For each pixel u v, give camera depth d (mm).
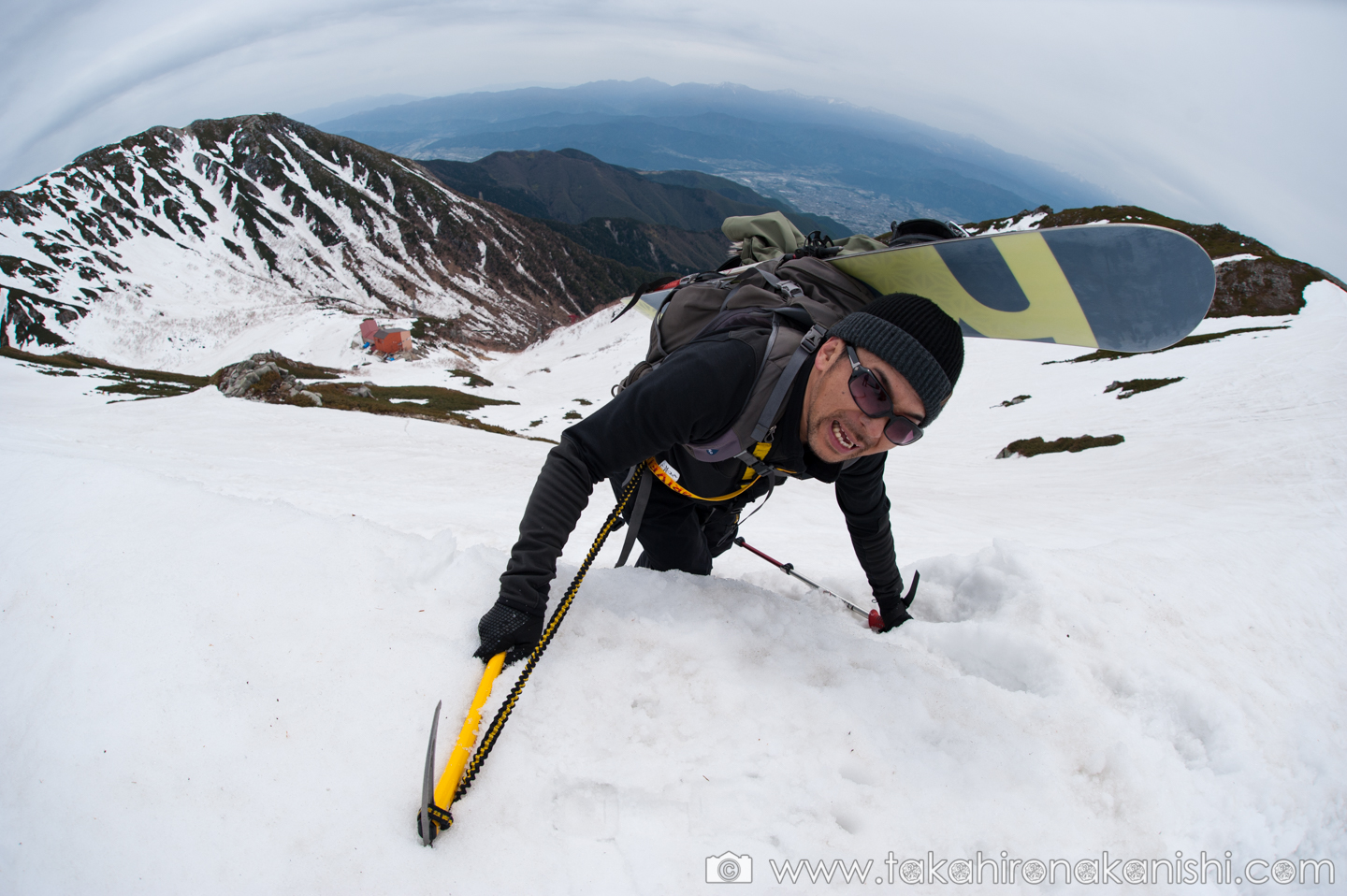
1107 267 1977
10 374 43250
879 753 1718
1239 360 28234
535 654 1701
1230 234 51219
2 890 1256
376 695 1640
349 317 116188
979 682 2010
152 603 1815
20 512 2217
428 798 1357
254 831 1339
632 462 1733
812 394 1674
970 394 38219
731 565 4965
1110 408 26969
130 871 1268
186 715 1527
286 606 1857
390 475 13219
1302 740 2023
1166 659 2400
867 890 1372
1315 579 3488
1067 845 1532
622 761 1592
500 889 1291
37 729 1505
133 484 2375
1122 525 9961
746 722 1746
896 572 2578
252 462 13211
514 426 47125
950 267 2152
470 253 181625
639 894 1298
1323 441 14945
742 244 2607
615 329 105188
